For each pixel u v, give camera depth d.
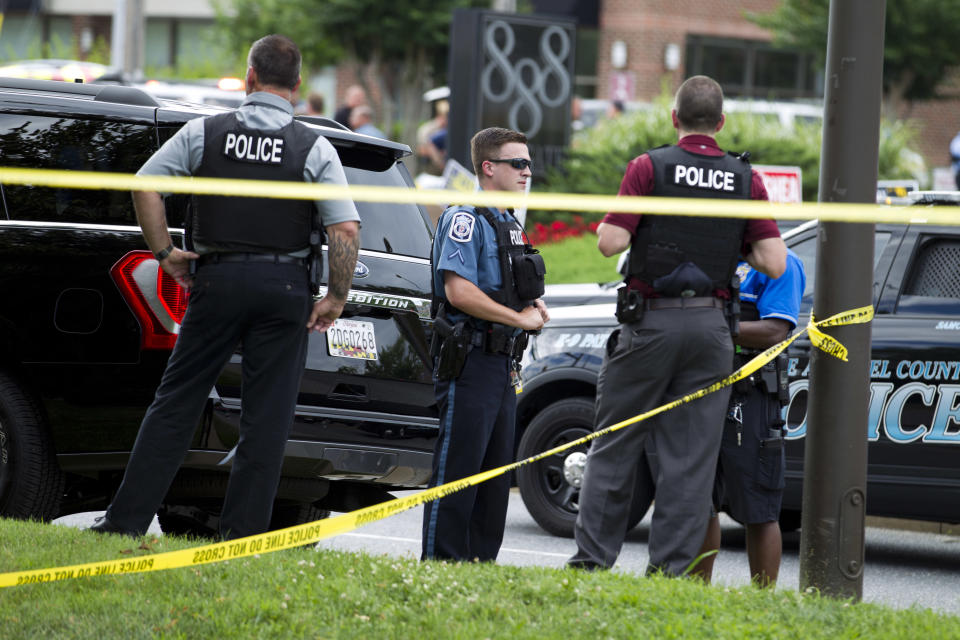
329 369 17.44
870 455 21.36
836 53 13.80
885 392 21.30
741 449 15.79
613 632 12.14
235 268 14.85
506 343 15.52
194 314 15.05
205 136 14.97
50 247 16.89
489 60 50.69
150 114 17.80
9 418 16.91
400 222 18.78
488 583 13.67
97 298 16.78
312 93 58.66
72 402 16.81
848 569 14.08
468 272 15.23
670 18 100.31
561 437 23.47
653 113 51.66
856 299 13.91
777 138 49.31
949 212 19.19
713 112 15.14
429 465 18.17
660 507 15.01
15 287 16.86
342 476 17.61
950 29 81.12
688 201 14.79
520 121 51.47
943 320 21.23
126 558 13.81
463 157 50.59
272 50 15.24
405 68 83.25
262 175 14.97
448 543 15.40
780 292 16.08
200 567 13.93
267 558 14.41
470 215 15.42
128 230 17.05
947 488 20.86
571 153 51.97
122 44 68.38
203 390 15.23
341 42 81.62
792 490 21.86
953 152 56.56
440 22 79.44
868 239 13.88
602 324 23.47
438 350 15.67
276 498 18.98
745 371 14.96
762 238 15.03
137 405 16.70
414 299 18.23
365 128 57.19
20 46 108.81
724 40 103.06
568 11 100.00
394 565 14.14
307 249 15.29
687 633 12.09
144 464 15.09
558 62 51.91
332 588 13.19
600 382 15.51
